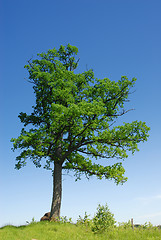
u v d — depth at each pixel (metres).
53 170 21.41
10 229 15.30
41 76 20.17
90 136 20.16
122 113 21.08
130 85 20.30
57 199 19.56
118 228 16.02
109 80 20.56
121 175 20.55
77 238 13.98
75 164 21.53
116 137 19.11
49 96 21.06
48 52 22.11
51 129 19.61
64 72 21.00
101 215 16.05
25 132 19.30
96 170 20.70
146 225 16.02
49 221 18.47
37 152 19.44
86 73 21.53
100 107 17.59
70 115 17.67
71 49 23.31
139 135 18.95
